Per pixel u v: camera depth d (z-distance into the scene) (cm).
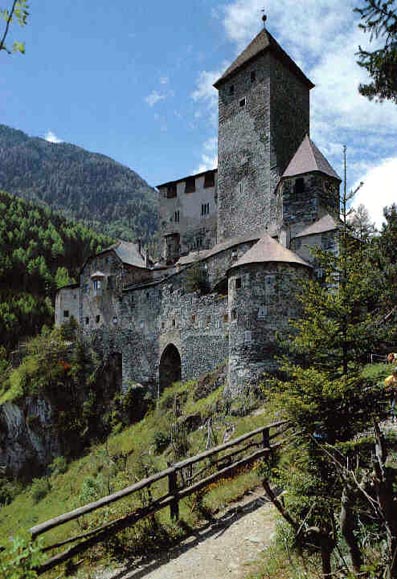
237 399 2681
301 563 834
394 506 517
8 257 9638
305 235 3089
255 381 2708
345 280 1097
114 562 1010
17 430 4662
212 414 2777
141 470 1688
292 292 2794
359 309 1079
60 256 10725
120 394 4541
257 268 2831
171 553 1023
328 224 3044
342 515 608
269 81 4362
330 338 1050
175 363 4250
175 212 5494
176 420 3075
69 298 5516
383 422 1214
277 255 2862
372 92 953
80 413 4541
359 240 1320
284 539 889
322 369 1067
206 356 3706
